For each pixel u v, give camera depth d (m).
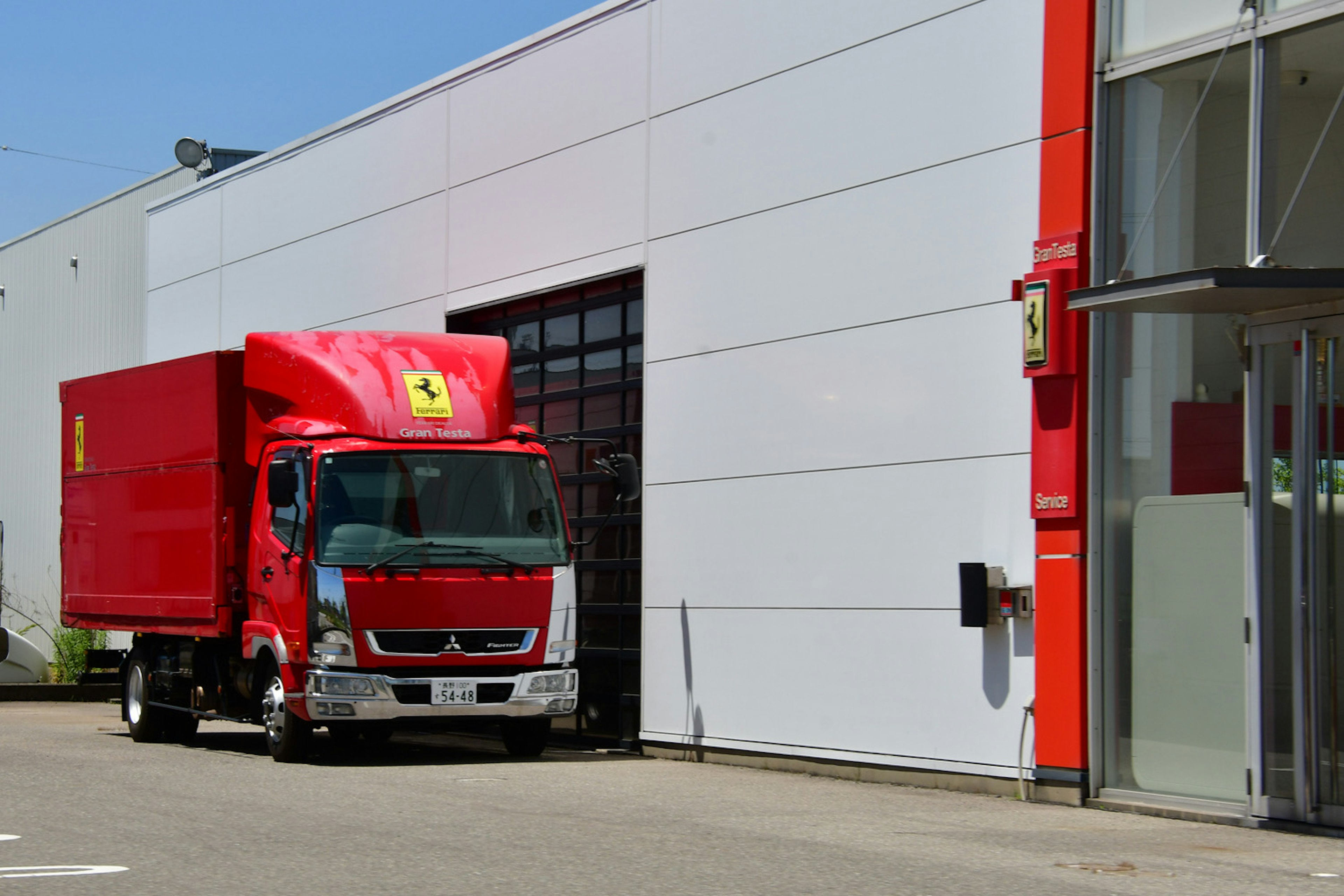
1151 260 10.66
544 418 17.06
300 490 12.97
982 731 11.55
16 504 31.75
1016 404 11.48
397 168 19.47
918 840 8.69
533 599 12.99
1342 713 9.38
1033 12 11.53
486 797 10.57
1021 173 11.58
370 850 7.91
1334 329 9.54
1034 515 11.04
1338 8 9.52
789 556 13.48
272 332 15.22
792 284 13.62
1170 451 10.48
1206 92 10.34
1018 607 11.24
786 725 13.41
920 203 12.39
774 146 13.88
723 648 14.19
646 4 15.51
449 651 12.69
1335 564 9.49
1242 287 9.16
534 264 17.00
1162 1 10.66
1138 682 10.61
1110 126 10.98
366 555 12.59
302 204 21.47
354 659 12.46
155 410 15.30
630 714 15.49
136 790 10.77
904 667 12.27
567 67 16.61
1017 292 11.18
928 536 12.14
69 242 30.11
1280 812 9.62
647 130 15.43
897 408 12.50
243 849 7.92
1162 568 10.50
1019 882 7.18
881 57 12.83
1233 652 10.05
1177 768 10.33
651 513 15.18
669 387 15.02
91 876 7.07
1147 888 7.09
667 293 15.09
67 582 17.23
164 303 24.97
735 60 14.37
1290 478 9.76
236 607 14.14
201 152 26.73
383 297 19.67
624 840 8.43
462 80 18.31
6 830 8.64
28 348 31.59
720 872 7.34
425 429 13.23
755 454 13.93
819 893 6.77
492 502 13.19
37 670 25.45
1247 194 10.05
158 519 15.17
